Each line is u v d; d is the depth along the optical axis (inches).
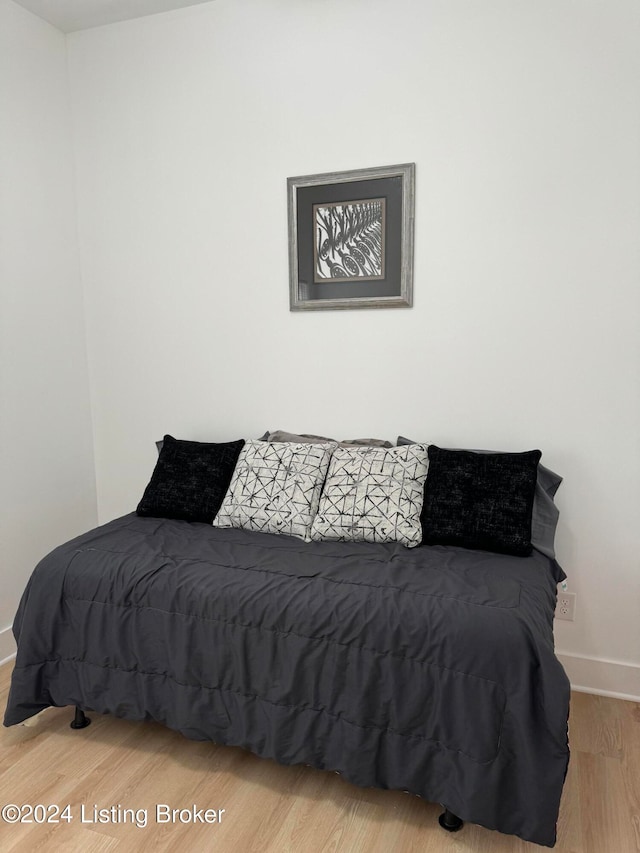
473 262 88.4
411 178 89.2
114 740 76.6
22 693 74.4
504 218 86.1
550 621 65.0
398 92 89.1
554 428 87.4
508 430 90.0
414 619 61.8
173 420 111.4
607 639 87.8
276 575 71.4
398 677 61.3
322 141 94.3
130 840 60.7
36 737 77.1
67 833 61.6
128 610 72.2
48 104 103.3
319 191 95.3
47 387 105.7
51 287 105.7
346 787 68.2
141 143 105.1
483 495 80.4
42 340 104.1
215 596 68.5
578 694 88.0
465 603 63.0
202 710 69.2
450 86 86.4
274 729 65.7
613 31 78.1
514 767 57.2
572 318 84.6
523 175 84.4
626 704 85.0
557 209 83.4
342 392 99.0
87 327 114.5
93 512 118.0
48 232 104.6
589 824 62.6
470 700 58.2
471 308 89.5
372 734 62.6
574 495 87.4
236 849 59.6
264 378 103.8
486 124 85.3
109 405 115.6
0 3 92.9
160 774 70.2
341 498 84.5
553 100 81.8
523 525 77.7
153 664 71.7
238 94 98.0
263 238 100.1
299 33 93.0
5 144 95.0
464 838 60.9
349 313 96.6
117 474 117.4
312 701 64.8
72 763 72.0
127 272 109.9
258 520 87.4
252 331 103.3
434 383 93.1
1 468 96.4
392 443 96.7
